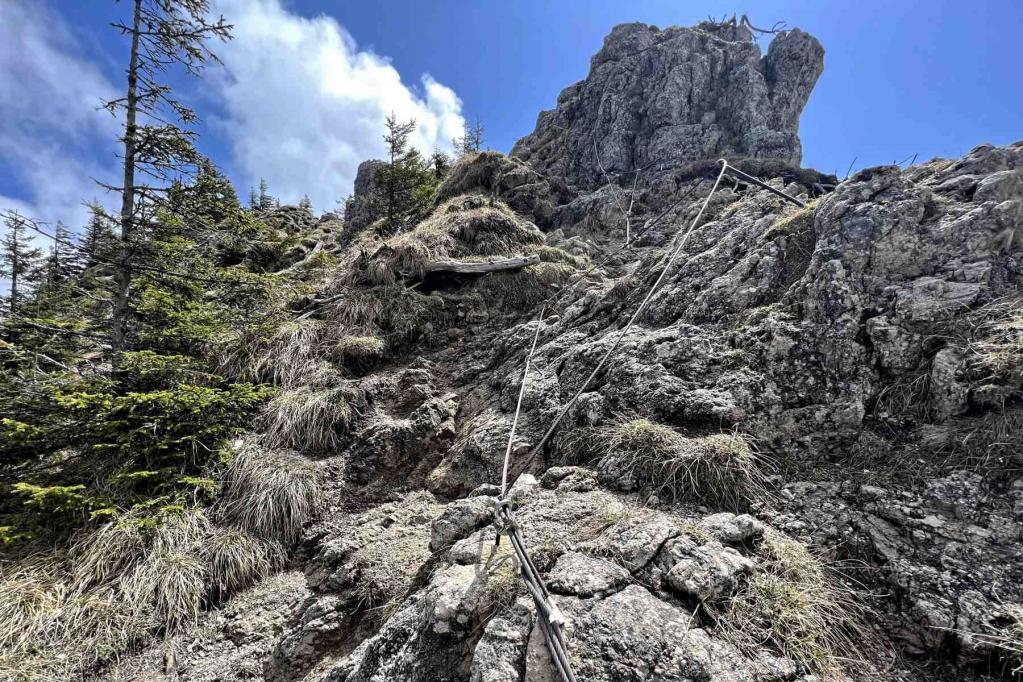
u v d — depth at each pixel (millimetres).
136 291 6742
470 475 4371
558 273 8156
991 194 3771
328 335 6770
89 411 4902
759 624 2270
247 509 4406
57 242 5617
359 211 15070
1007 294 3316
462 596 2441
